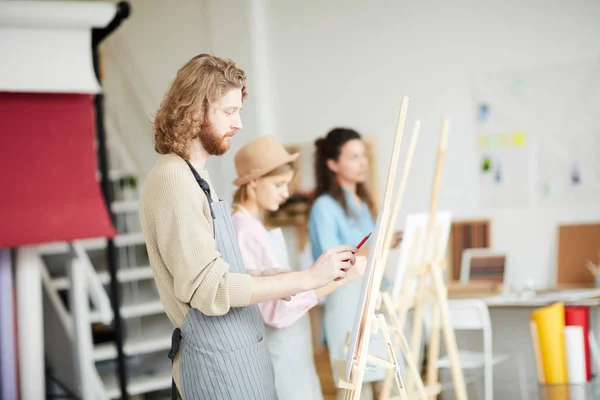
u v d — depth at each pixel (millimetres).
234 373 2457
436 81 6402
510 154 6133
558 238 5945
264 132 6926
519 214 6109
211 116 2447
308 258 6469
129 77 7477
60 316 5445
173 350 2564
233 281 2320
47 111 4652
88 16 4520
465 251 6227
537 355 4590
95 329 6301
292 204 6922
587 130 5871
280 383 3377
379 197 6629
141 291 6750
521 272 6094
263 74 6977
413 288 4523
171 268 2367
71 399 5438
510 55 6121
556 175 5984
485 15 6195
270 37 7062
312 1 6875
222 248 2480
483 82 6219
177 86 2441
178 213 2322
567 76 5926
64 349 5520
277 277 2404
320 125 6902
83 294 5102
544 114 6016
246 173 3475
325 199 4441
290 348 3406
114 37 7535
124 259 6895
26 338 4789
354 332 2615
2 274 4773
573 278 5871
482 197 6238
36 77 4469
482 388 5633
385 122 6625
